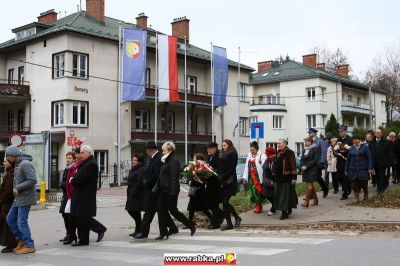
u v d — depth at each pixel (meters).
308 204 13.23
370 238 8.93
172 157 9.83
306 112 54.59
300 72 56.09
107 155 34.03
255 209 13.17
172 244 9.18
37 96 34.19
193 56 40.00
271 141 54.78
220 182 10.84
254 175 12.70
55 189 29.16
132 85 32.78
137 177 10.14
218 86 38.44
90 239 10.55
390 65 67.00
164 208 9.86
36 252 9.09
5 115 37.47
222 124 42.78
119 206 20.14
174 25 44.22
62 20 37.34
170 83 34.56
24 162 8.88
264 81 57.25
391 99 67.12
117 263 7.59
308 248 8.05
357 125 63.72
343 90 59.62
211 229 11.19
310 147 13.26
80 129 32.53
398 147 17.31
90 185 9.59
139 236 10.03
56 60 33.06
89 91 33.22
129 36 32.78
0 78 37.47
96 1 36.78
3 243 9.00
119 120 33.69
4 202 9.08
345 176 14.32
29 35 35.41
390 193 14.39
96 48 33.84
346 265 6.64
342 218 10.99
